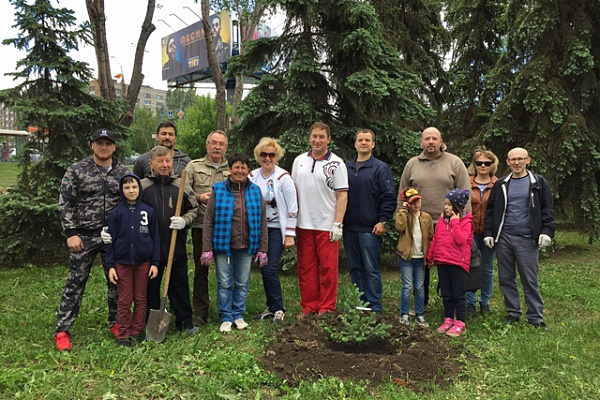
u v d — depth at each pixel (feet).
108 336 15.23
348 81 22.89
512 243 16.85
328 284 17.08
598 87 30.37
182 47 103.45
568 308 19.51
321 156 16.99
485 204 18.40
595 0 30.71
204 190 16.98
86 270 14.69
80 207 14.57
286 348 13.52
